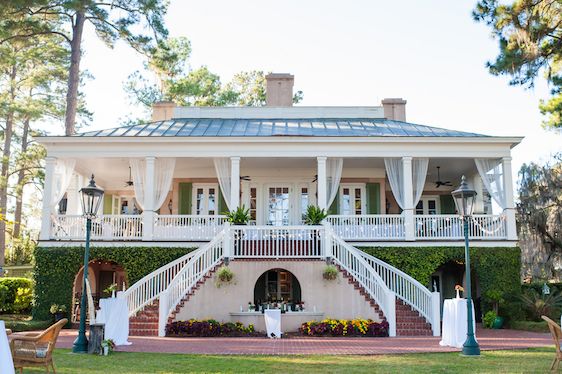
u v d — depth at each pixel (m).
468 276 12.98
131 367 10.55
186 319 17.27
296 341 15.10
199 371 10.09
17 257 38.06
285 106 26.81
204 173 25.83
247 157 21.83
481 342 14.81
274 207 25.78
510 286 20.61
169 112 27.53
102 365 10.77
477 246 20.89
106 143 21.69
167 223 22.05
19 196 38.12
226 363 11.00
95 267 24.67
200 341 15.03
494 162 22.02
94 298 24.31
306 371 10.05
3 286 23.81
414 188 22.11
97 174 25.81
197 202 25.94
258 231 20.48
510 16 21.12
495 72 21.59
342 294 17.97
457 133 23.06
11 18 26.62
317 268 18.38
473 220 21.41
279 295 22.12
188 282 17.73
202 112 26.58
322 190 21.42
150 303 17.53
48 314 20.45
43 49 34.66
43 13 27.73
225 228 18.98
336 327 16.39
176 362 11.13
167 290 16.70
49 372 10.05
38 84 35.94
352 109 26.53
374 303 17.50
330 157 21.83
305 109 26.47
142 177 21.98
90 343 12.41
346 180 25.69
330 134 22.89
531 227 29.72
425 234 21.58
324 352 12.63
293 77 27.53
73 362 11.16
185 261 19.34
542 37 21.19
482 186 25.75
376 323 16.58
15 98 36.12
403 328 16.91
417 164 22.11
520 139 21.47
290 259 18.66
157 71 30.14
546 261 29.14
